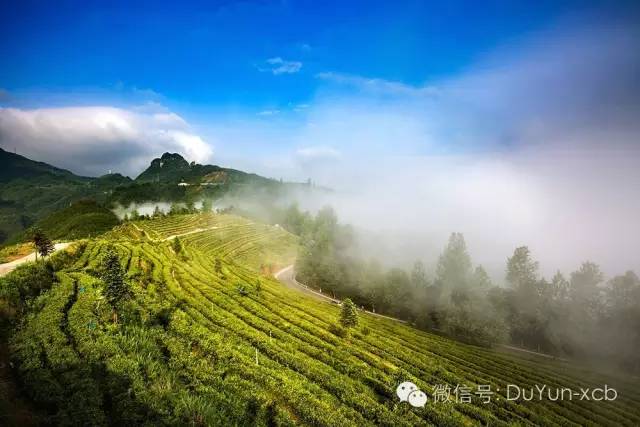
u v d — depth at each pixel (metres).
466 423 41.16
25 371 30.92
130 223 151.50
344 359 53.72
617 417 51.69
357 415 38.06
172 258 98.19
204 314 61.03
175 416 29.27
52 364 32.56
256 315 66.88
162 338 45.69
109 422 27.02
